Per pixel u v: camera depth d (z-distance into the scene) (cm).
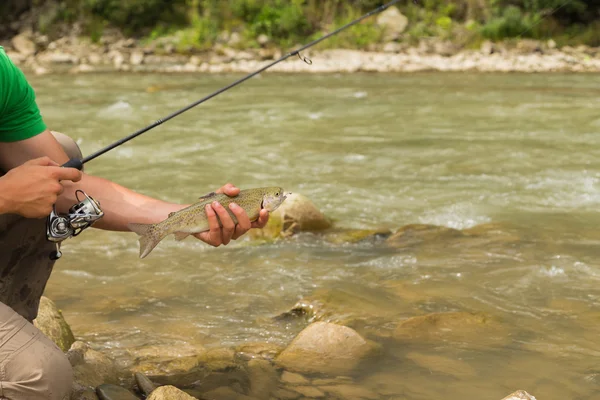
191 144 995
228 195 255
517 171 812
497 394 315
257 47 2438
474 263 504
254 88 1698
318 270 495
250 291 457
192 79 1934
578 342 371
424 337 376
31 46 2497
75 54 2444
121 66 2262
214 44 2470
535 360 349
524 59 2230
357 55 2308
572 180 768
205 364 341
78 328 390
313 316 410
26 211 234
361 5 2539
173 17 2623
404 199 702
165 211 273
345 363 343
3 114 254
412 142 996
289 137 1043
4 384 228
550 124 1137
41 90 1669
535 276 476
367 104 1396
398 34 2453
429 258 516
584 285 460
